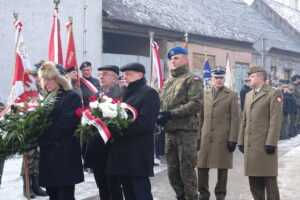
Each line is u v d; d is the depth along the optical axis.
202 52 18.02
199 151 6.20
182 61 5.53
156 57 10.64
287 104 15.02
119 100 4.51
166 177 7.96
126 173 4.43
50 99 4.38
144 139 4.51
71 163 4.41
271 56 24.28
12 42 11.03
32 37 11.35
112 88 5.36
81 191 6.77
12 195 6.53
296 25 30.03
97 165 5.05
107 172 4.54
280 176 8.11
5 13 10.94
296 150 11.99
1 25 10.88
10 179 7.65
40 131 4.34
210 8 22.27
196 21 18.53
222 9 23.70
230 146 6.03
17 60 7.31
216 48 18.97
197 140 5.91
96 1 12.79
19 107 4.48
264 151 5.34
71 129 4.39
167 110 5.41
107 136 4.16
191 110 5.20
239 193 6.70
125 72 4.68
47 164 4.37
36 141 4.38
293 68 26.91
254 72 5.51
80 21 12.34
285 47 24.83
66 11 12.01
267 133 5.36
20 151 4.36
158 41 15.89
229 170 8.82
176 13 17.95
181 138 5.34
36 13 11.41
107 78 5.49
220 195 6.09
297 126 17.38
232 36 19.73
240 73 20.83
